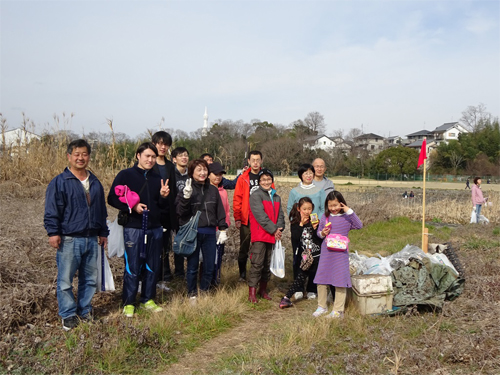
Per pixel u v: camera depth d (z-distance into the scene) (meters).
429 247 6.32
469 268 6.64
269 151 53.84
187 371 3.58
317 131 87.25
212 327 4.50
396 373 3.32
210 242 5.25
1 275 4.91
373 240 10.74
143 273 4.89
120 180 4.69
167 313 4.71
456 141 65.25
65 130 13.20
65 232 4.12
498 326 4.25
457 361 3.62
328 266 4.80
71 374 3.39
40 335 4.05
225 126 57.75
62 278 4.13
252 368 3.54
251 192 5.69
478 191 14.47
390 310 4.77
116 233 4.79
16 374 3.32
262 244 5.41
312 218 5.34
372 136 94.88
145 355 3.77
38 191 11.48
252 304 5.36
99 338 3.80
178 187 5.93
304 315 4.99
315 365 3.54
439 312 4.72
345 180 56.81
